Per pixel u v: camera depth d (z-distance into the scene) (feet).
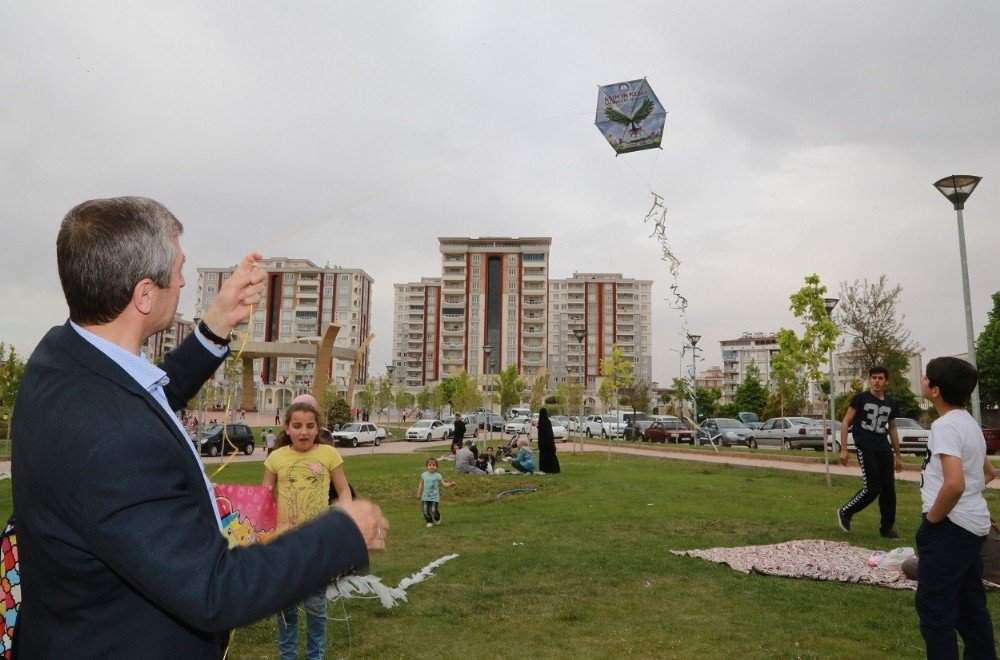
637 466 69.00
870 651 14.94
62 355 4.91
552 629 16.83
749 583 20.57
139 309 5.24
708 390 289.94
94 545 4.26
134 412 4.66
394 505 44.73
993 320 133.08
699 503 39.99
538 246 387.14
